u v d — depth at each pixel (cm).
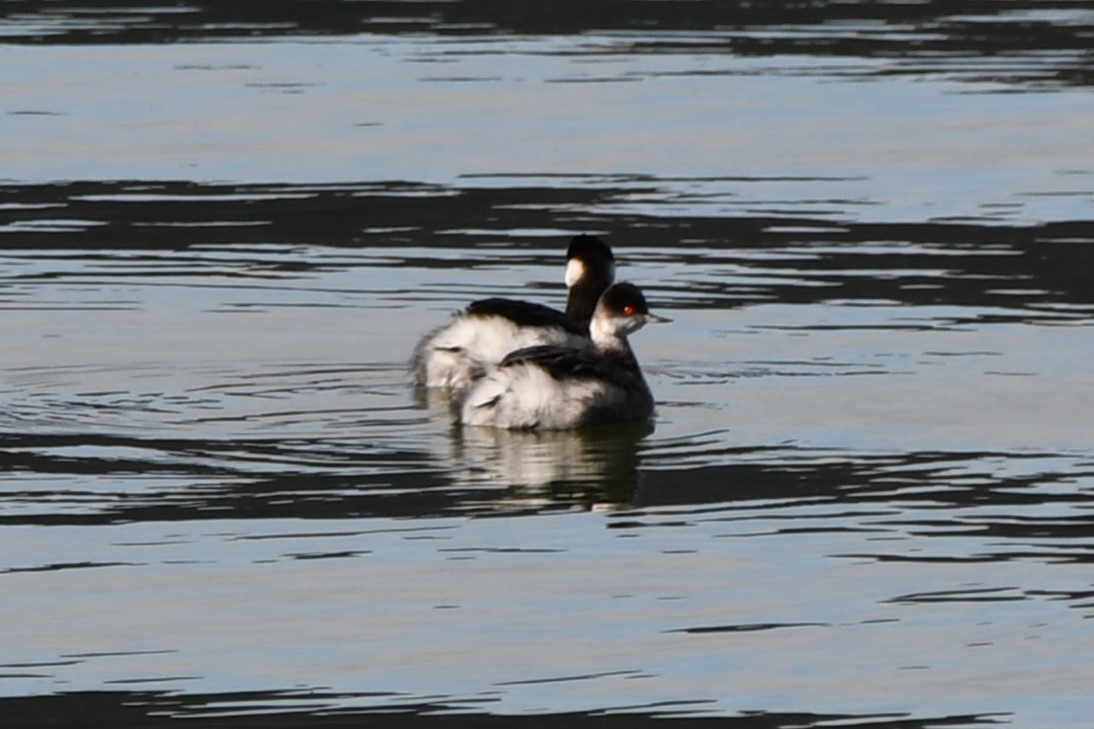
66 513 1430
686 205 2606
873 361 1881
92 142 2978
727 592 1288
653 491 1492
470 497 1475
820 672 1166
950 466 1551
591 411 1653
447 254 2361
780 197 2642
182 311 2077
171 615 1248
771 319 2053
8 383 1780
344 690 1139
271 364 1867
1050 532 1395
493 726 1094
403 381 1819
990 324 2019
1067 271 2244
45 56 3638
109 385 1781
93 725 1095
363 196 2659
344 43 3781
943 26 3981
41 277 2227
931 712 1114
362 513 1438
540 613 1252
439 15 4119
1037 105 3197
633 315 1762
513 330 1797
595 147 2936
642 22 4038
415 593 1284
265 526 1408
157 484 1500
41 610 1255
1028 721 1104
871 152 2902
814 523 1419
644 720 1102
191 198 2642
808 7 4234
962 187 2694
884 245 2384
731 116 3139
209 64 3562
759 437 1636
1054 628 1227
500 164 2833
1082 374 1823
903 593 1286
